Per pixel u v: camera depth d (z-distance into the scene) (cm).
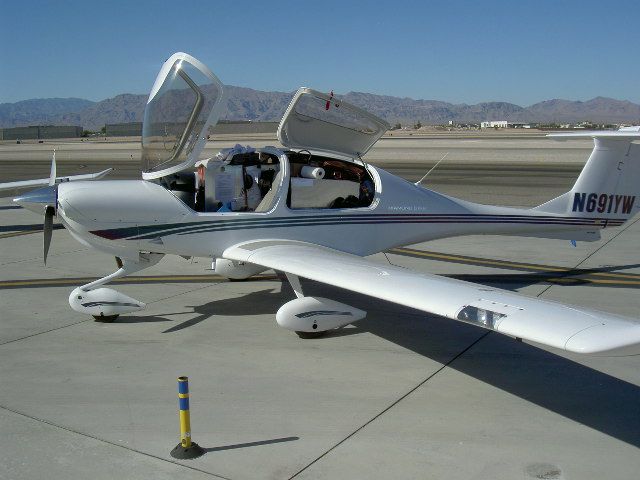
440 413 427
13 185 1285
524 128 15638
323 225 667
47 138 11975
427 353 544
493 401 446
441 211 721
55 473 348
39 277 821
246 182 657
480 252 1006
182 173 657
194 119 602
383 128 671
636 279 812
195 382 479
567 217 774
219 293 739
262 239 645
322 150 693
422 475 347
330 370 505
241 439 388
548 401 446
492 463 360
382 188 693
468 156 4106
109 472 349
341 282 500
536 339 342
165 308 678
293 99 621
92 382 478
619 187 783
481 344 568
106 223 598
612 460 364
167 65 608
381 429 402
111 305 618
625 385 475
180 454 365
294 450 374
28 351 545
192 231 623
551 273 849
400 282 478
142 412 426
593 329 333
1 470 351
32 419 416
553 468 354
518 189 1989
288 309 562
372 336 589
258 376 491
